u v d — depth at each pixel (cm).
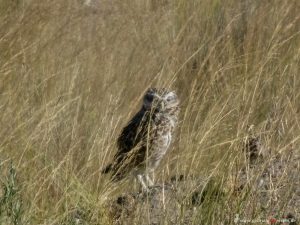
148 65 2041
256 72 1788
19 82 1731
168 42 2175
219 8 2231
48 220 1120
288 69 1875
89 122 1616
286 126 1505
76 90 1795
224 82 1827
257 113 1634
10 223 1059
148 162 1468
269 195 1140
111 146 1493
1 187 1165
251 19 2153
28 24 2077
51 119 1489
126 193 1338
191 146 1308
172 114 1510
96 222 1131
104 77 1933
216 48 2070
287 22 2130
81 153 1462
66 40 2222
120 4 2662
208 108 1653
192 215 1098
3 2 2091
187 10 2270
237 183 1151
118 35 2377
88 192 1227
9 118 1495
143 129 1477
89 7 2666
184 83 1881
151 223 1136
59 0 2375
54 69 1919
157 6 2608
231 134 1443
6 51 1909
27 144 1322
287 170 1220
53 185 1254
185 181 1199
